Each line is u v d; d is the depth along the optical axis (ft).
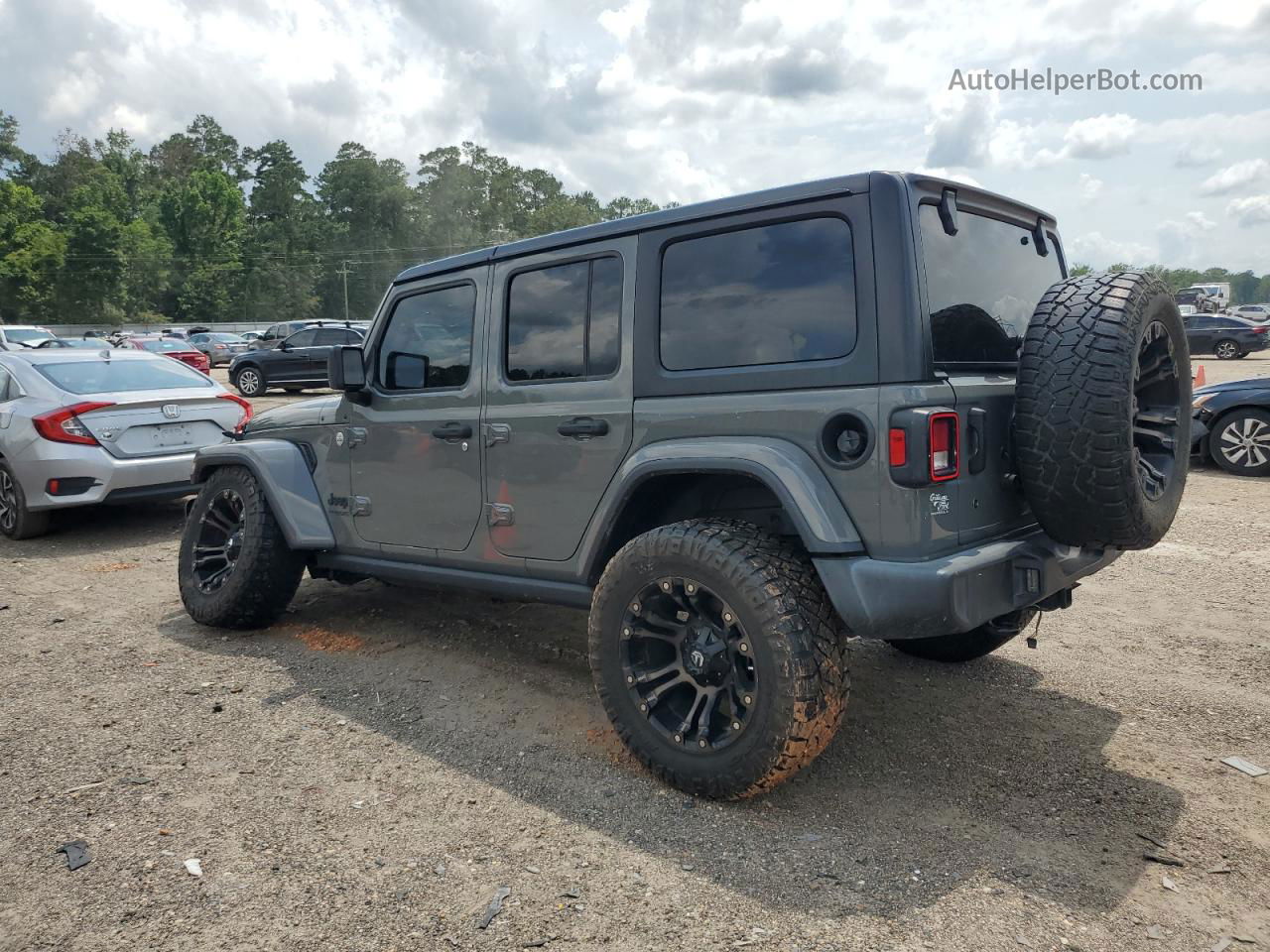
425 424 13.52
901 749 11.24
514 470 12.34
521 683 13.66
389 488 14.32
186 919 7.97
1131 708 12.46
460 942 7.62
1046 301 9.66
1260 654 14.42
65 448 23.67
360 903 8.18
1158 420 10.62
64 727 12.23
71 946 7.62
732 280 10.23
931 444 8.71
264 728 12.14
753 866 8.68
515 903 8.14
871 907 7.98
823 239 9.57
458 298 13.30
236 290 360.28
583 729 11.97
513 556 12.52
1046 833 9.24
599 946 7.54
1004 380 10.41
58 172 341.82
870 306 9.12
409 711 12.66
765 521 11.18
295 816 9.77
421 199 437.17
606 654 10.50
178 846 9.17
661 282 10.84
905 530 8.88
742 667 9.61
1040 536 10.30
